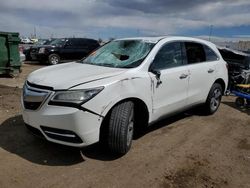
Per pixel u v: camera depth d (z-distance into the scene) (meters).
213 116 6.36
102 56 4.95
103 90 3.60
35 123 3.68
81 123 3.47
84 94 3.48
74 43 18.73
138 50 4.68
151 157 4.12
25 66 16.83
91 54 5.25
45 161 3.87
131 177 3.56
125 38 5.29
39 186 3.28
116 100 3.73
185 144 4.68
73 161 3.90
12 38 11.16
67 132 3.51
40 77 3.96
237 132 5.43
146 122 4.45
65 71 4.17
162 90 4.54
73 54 18.66
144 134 5.02
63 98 3.48
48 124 3.55
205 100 5.98
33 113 3.68
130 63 4.40
